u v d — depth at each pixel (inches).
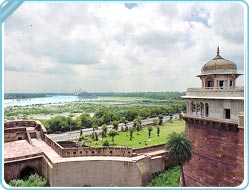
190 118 1314.0
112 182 1136.2
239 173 1013.8
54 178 1064.8
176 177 1419.8
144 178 1222.3
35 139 1530.5
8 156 1178.0
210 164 1189.7
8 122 1635.1
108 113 4421.8
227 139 1101.1
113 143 2522.1
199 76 1461.6
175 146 1152.8
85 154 1196.5
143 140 2709.2
